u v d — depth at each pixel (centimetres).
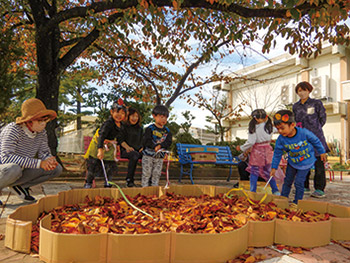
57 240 131
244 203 260
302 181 319
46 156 284
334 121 1525
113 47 685
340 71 1477
